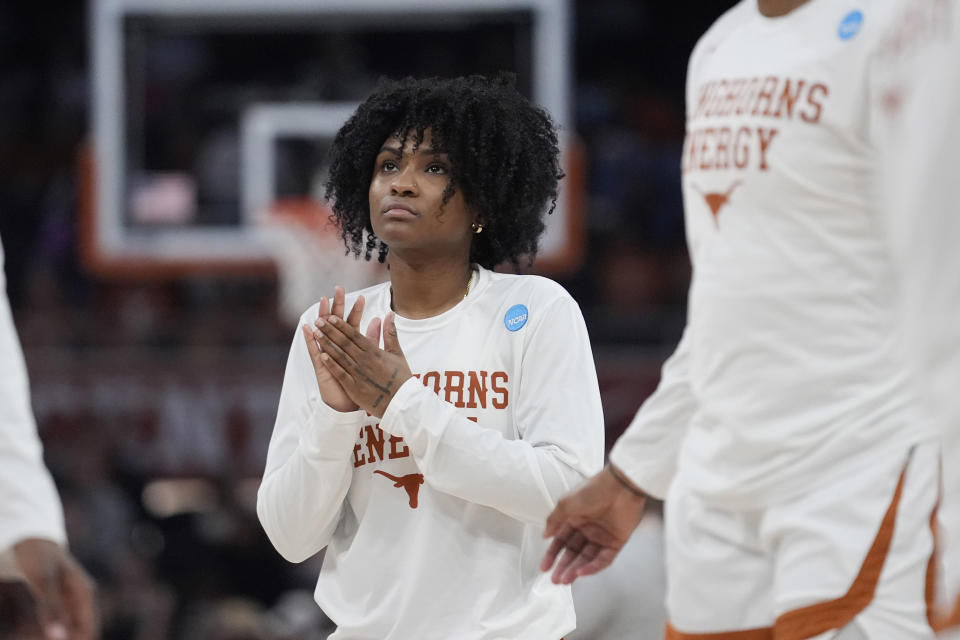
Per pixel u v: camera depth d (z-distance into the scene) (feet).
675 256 120.16
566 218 97.66
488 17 98.63
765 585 23.98
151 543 87.40
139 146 99.91
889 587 22.54
